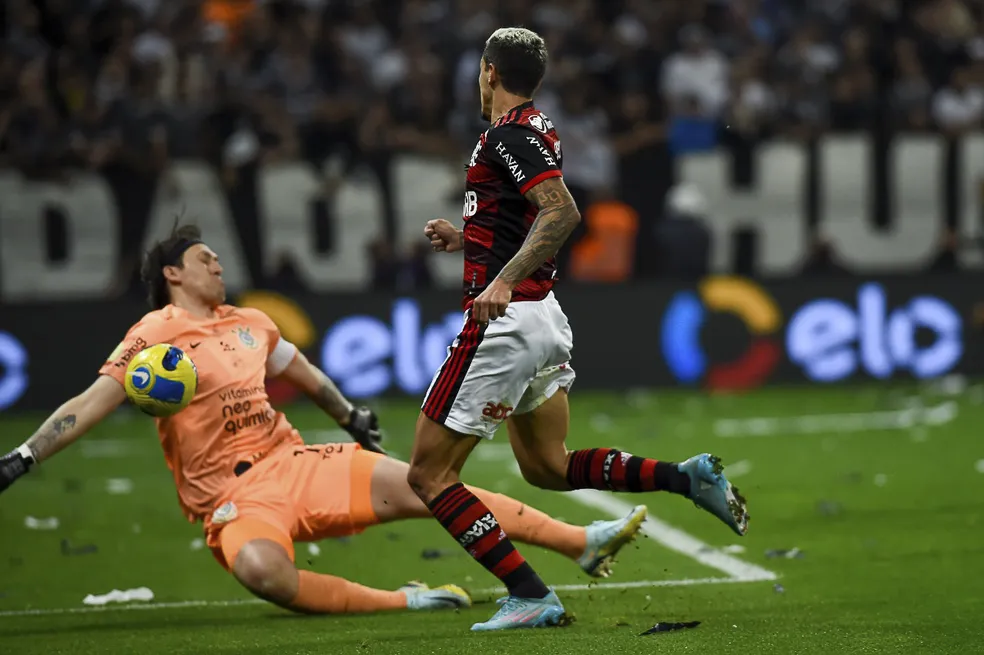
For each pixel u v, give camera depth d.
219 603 20.41
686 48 55.41
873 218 52.88
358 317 46.03
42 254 47.16
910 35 61.66
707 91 54.84
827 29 62.75
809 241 52.56
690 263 49.34
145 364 18.61
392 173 49.84
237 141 49.78
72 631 18.42
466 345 17.03
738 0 61.78
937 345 49.09
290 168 48.88
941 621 17.14
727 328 48.44
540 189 16.41
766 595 19.50
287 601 18.56
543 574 21.83
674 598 19.48
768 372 48.53
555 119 50.72
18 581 22.27
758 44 59.16
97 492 31.75
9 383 44.25
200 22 55.69
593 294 47.81
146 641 17.50
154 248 20.11
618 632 16.84
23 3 53.97
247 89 52.00
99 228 47.47
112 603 20.53
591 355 47.72
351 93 52.91
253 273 48.72
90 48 54.12
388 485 19.41
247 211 48.59
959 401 44.03
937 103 57.34
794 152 52.34
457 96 54.19
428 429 17.23
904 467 32.00
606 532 19.53
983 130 56.34
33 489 32.22
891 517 25.73
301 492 19.41
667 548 23.67
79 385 44.72
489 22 57.25
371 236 49.66
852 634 16.47
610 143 51.53
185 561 23.89
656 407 44.31
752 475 31.52
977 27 63.16
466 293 17.30
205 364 19.34
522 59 17.20
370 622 18.31
